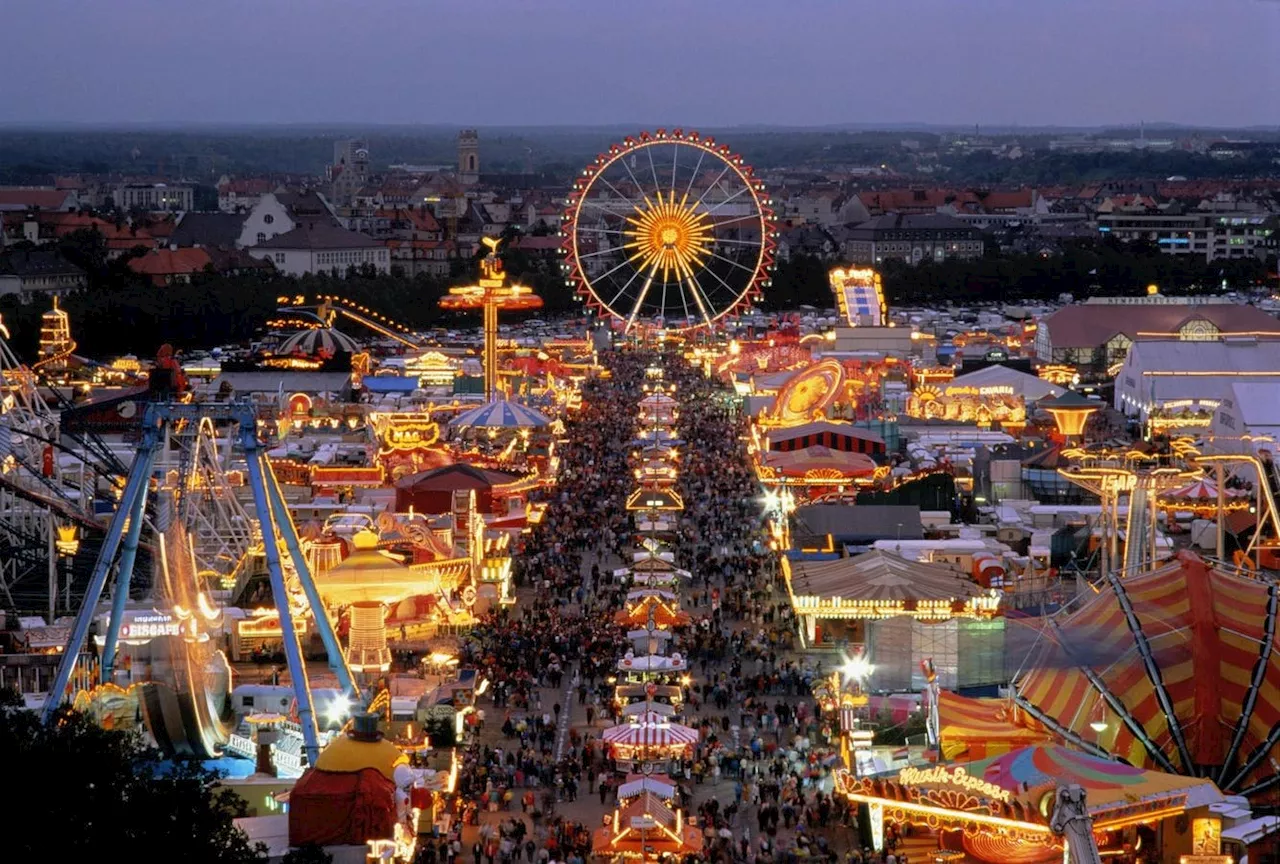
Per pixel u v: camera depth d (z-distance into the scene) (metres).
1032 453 199.75
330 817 84.94
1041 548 162.12
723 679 132.25
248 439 104.31
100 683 102.56
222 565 143.25
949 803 90.81
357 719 88.50
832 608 136.00
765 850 97.56
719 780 112.31
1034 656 106.94
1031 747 93.38
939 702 105.62
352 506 177.62
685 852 96.50
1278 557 161.00
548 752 116.31
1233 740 96.88
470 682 122.00
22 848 68.44
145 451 103.31
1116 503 142.00
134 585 145.12
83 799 71.69
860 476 196.88
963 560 155.12
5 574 157.38
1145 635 101.00
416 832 95.50
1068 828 69.75
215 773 86.81
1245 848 89.25
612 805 107.25
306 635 132.50
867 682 116.31
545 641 141.12
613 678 130.88
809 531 166.50
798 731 120.31
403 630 136.00
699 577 168.50
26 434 168.75
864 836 98.12
